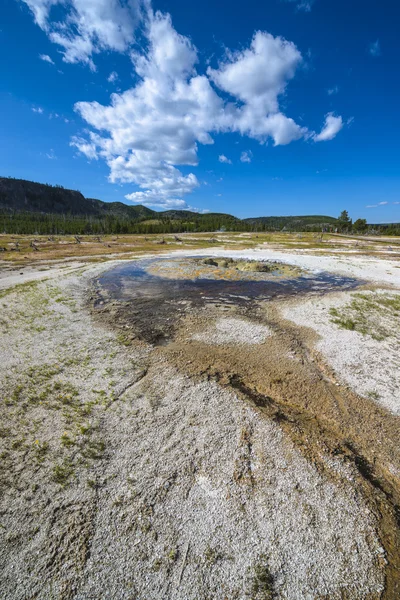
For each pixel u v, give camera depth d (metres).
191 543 6.11
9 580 5.50
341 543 6.14
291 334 15.86
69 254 48.19
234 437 8.72
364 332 16.19
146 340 15.09
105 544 6.07
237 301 22.20
